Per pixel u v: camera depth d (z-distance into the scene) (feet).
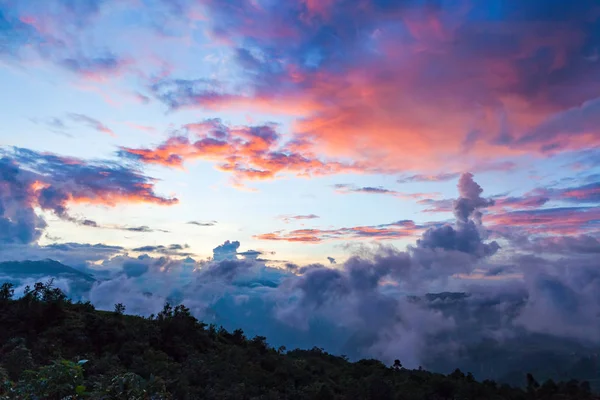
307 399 258.16
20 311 247.50
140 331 270.26
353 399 294.05
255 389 238.48
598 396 381.19
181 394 189.16
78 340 226.99
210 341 327.06
